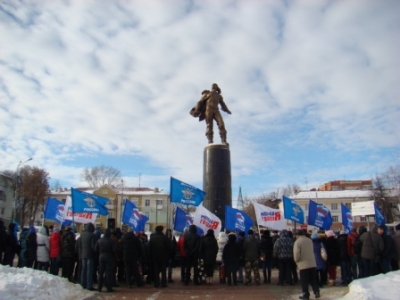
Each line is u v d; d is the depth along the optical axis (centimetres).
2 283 839
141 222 1537
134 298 998
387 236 1129
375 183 5684
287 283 1273
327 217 1516
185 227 1414
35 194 5869
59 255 1241
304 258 981
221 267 1333
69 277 1237
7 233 1216
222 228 1803
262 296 1034
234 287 1212
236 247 1263
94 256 1167
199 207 1417
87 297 998
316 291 987
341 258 1263
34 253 1235
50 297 883
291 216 1458
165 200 7856
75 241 1270
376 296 824
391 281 909
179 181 1485
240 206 8500
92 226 1177
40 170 6009
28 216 6184
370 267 1141
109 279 1112
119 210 7581
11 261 1218
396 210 5559
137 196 7856
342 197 7331
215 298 1000
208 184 1878
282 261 1261
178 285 1261
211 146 1922
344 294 1012
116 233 1348
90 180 7956
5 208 6606
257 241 1282
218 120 2005
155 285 1202
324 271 1279
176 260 1521
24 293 839
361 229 1294
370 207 2494
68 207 1515
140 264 1342
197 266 1268
